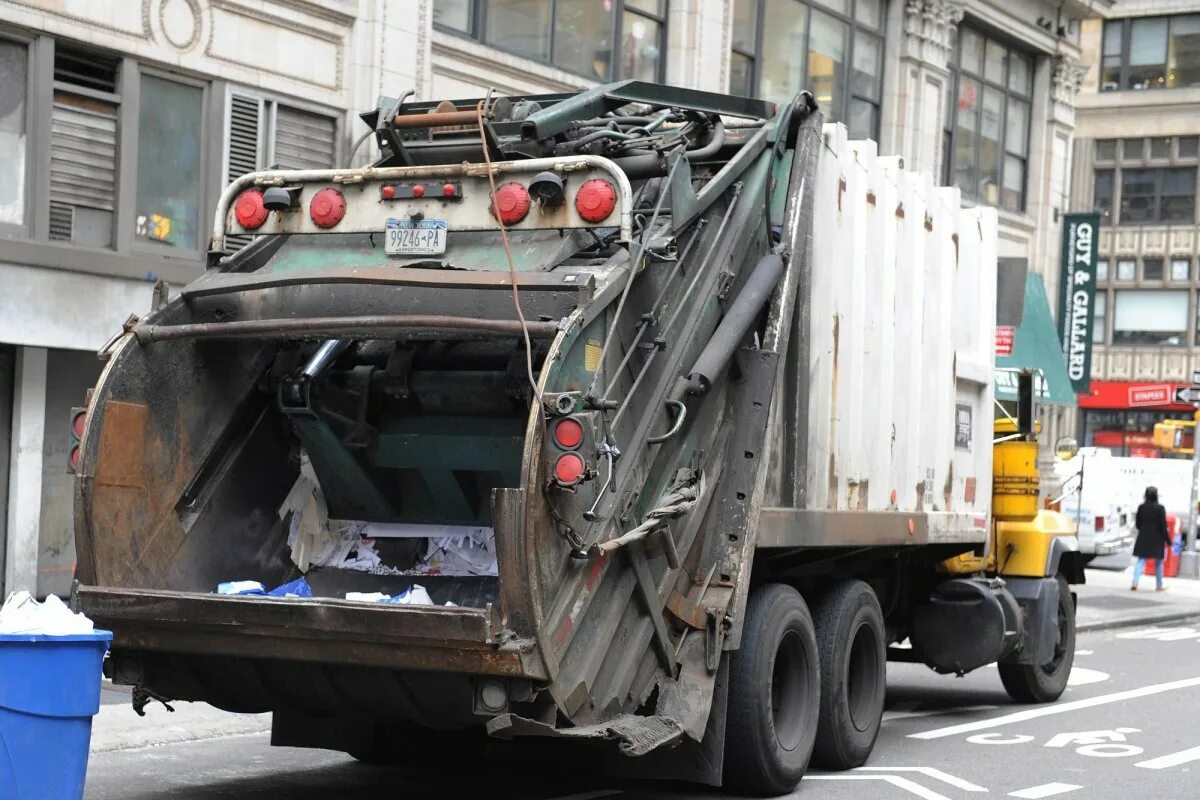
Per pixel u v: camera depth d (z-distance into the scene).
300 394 7.42
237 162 16.17
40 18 14.30
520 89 19.12
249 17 16.12
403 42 17.45
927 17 26.61
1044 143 31.44
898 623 11.80
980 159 29.67
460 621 6.27
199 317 7.42
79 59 14.95
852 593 9.56
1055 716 12.12
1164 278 55.69
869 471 9.79
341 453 7.50
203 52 15.72
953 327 11.24
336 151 17.17
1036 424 13.00
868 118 25.97
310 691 7.19
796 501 8.65
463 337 6.73
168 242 15.66
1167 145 55.50
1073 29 31.98
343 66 17.09
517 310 6.50
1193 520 31.81
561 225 6.94
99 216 15.10
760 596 8.55
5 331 14.17
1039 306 28.16
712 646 7.72
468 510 7.57
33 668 5.98
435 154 7.64
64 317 14.65
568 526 6.46
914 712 12.41
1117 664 16.27
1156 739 10.90
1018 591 12.53
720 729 7.95
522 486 6.19
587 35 20.23
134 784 8.73
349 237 7.48
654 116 8.91
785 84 23.91
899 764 9.77
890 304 10.13
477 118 7.47
